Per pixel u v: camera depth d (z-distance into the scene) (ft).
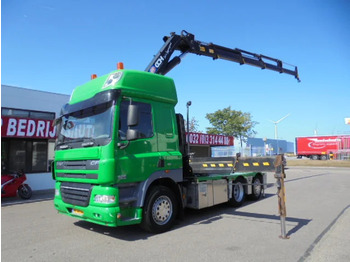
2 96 49.06
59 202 22.24
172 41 35.19
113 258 16.40
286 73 48.52
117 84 19.92
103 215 18.49
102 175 18.56
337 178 67.62
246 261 15.62
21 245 19.04
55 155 23.15
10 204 37.06
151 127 21.63
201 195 25.40
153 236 20.54
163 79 23.48
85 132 20.77
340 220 24.64
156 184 22.33
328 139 164.86
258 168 25.84
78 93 23.13
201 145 88.22
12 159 49.47
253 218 26.00
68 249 18.10
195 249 17.63
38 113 53.57
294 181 61.11
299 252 16.90
